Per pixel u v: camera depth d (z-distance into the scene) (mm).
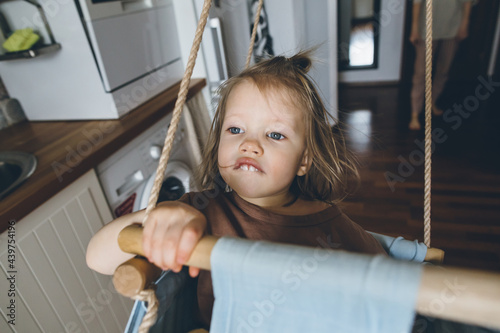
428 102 625
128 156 1207
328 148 742
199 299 590
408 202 1993
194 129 1624
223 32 1745
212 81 1761
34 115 1410
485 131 2662
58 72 1273
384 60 3902
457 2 2438
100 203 1078
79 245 997
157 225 391
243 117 591
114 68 1260
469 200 1959
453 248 1651
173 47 1623
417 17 2592
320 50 2385
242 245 345
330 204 708
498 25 3371
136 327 480
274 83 608
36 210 862
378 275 292
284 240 589
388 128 2891
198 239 370
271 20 2123
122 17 1285
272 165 570
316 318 339
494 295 256
